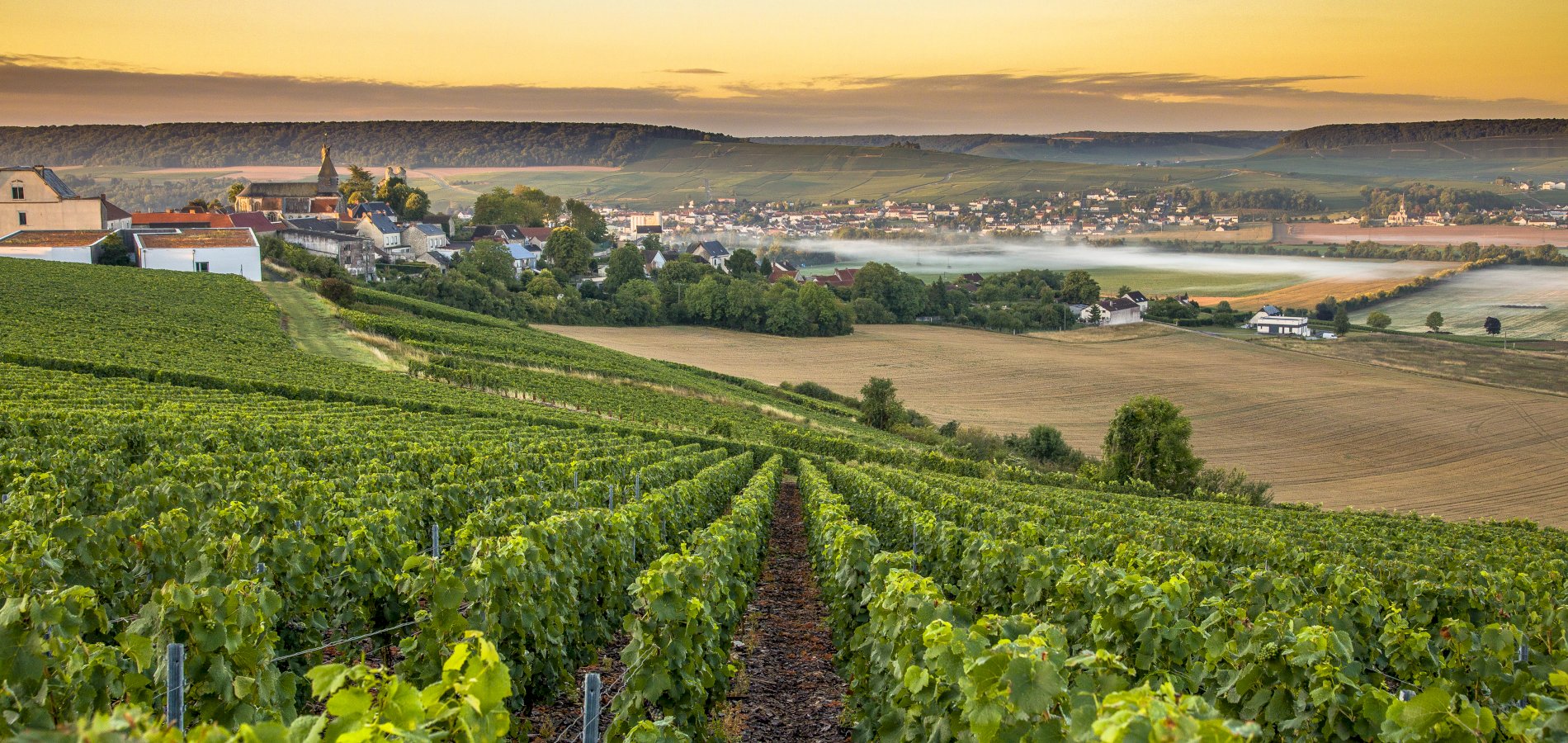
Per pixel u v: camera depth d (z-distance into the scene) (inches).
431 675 359.3
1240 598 496.7
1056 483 2016.5
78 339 2089.1
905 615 360.8
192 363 1985.7
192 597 287.1
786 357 4168.3
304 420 1397.6
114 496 641.6
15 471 691.4
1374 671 406.9
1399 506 2278.5
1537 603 579.8
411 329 3063.5
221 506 612.7
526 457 1149.1
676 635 378.0
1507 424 3132.4
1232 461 2736.2
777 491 1325.0
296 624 428.1
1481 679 377.7
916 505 932.0
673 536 781.9
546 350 3230.8
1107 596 396.2
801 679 532.4
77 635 267.0
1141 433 2187.5
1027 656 229.9
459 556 468.4
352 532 451.8
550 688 427.8
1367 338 4997.5
